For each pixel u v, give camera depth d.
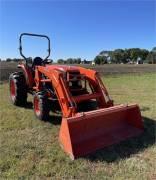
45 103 6.50
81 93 6.46
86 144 5.07
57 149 5.08
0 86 13.62
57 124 6.61
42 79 7.19
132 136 5.66
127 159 4.70
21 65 8.34
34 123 6.70
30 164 4.48
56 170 4.30
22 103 8.55
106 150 5.04
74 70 6.43
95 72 6.38
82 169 4.34
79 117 4.94
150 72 28.94
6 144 5.33
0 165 4.44
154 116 7.29
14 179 4.04
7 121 6.88
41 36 8.12
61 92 5.67
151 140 5.52
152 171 4.30
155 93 11.44
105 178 4.08
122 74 24.75
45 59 8.21
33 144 5.33
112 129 5.66
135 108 5.93
